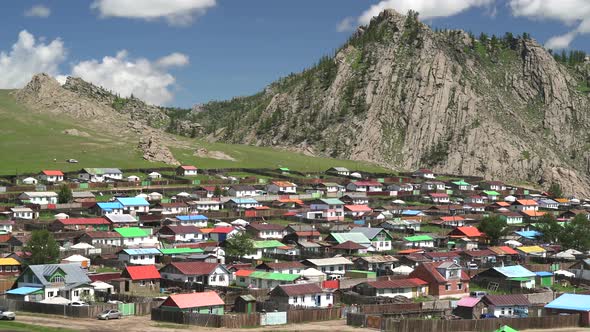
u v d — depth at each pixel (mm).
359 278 131500
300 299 110500
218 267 126562
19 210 190250
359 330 93875
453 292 127188
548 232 195500
